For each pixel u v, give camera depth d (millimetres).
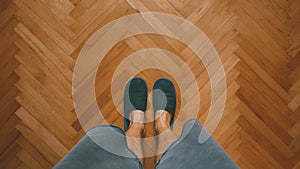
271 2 1498
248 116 1471
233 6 1493
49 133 1438
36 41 1463
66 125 1442
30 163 1424
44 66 1458
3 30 1456
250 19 1496
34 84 1452
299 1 1485
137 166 1197
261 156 1463
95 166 1133
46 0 1469
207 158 1148
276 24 1488
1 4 1461
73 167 1112
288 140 1475
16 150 1428
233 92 1474
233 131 1464
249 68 1486
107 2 1477
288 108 1487
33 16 1466
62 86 1455
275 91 1488
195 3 1489
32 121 1440
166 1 1484
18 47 1457
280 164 1465
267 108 1479
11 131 1433
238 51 1489
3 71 1449
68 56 1464
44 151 1430
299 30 1487
